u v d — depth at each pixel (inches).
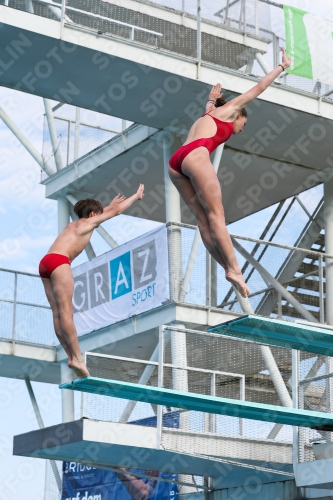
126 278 2284.7
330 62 2138.3
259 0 2128.4
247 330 1064.2
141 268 2235.5
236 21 2118.6
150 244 2215.8
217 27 2110.0
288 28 2114.9
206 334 2031.3
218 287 2231.8
